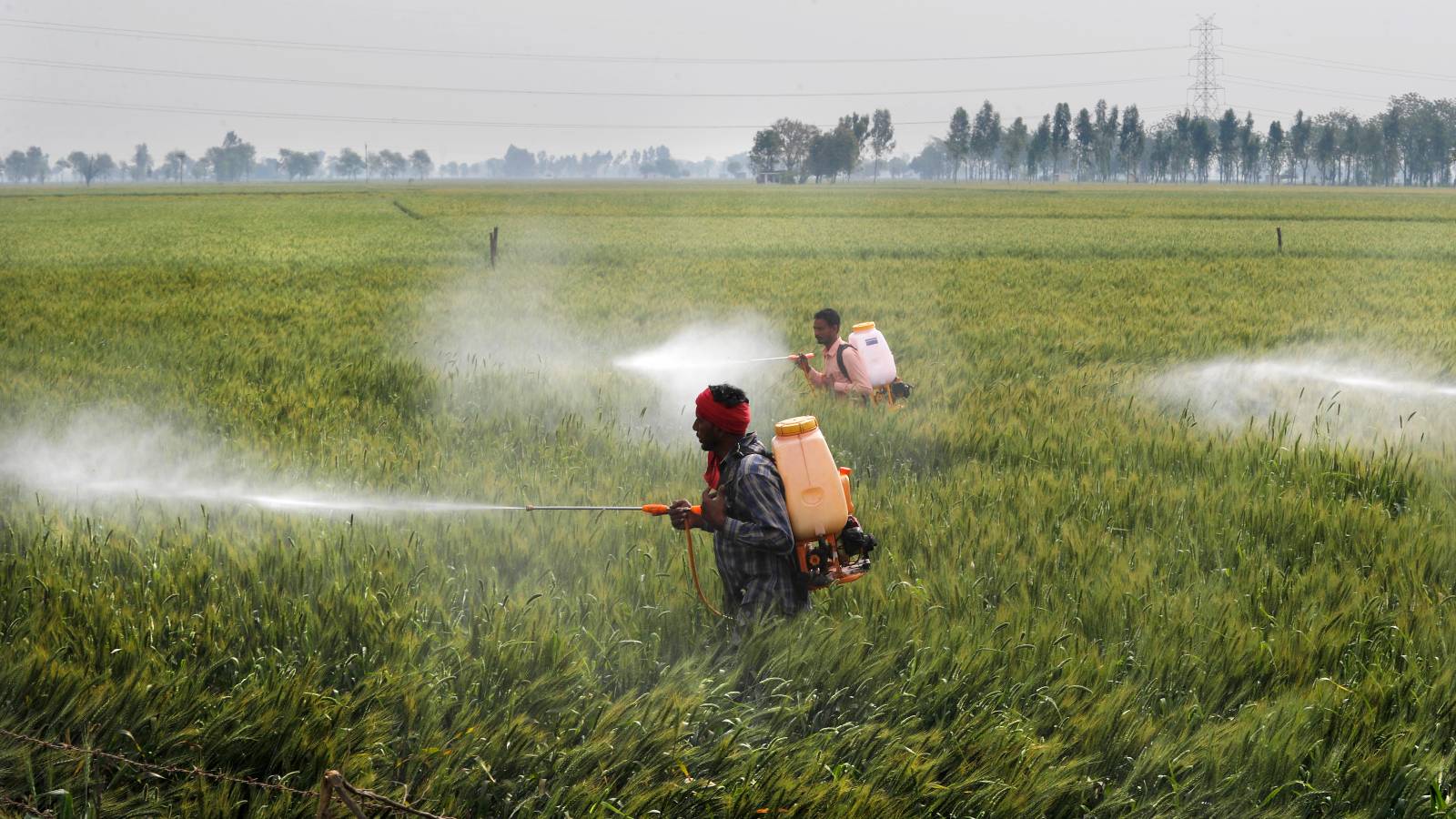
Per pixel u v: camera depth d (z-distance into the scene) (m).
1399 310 21.86
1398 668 5.24
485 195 124.19
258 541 6.32
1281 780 4.27
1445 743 4.59
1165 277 30.14
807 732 4.61
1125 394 12.66
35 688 4.44
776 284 27.39
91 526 6.82
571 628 5.25
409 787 4.09
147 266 33.22
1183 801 4.20
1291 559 6.85
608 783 4.08
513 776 4.22
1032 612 5.63
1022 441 9.63
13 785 4.05
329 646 5.03
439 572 5.95
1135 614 5.63
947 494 7.91
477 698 4.66
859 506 7.57
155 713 4.33
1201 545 6.97
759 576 5.11
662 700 4.59
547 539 6.66
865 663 4.94
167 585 5.54
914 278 29.64
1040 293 25.41
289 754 4.16
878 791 3.97
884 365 11.05
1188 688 4.99
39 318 18.27
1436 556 6.68
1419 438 10.48
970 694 4.77
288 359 14.28
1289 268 33.31
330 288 25.77
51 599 5.32
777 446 4.96
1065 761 4.36
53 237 49.88
